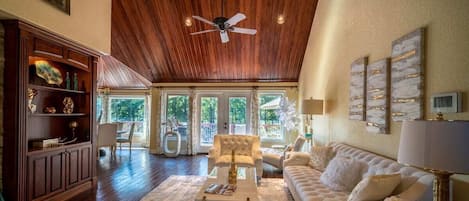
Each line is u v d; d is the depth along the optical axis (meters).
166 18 6.07
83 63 4.57
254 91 8.27
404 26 2.66
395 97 2.77
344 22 4.31
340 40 4.48
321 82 5.54
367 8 3.49
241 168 4.21
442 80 2.13
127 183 5.02
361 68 3.56
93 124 4.87
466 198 1.92
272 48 6.91
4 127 3.32
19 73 3.30
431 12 2.27
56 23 3.62
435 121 1.50
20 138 3.35
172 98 8.76
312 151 4.37
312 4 5.80
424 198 2.01
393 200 1.89
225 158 5.11
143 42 6.73
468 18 1.89
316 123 6.04
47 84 4.25
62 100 4.66
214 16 5.96
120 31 6.26
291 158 4.53
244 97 8.51
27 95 3.44
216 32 6.41
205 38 6.67
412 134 1.60
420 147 1.54
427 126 1.52
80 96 4.84
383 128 2.99
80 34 4.09
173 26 6.30
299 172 3.94
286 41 6.68
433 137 1.48
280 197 4.30
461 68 1.94
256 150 5.45
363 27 3.60
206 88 8.49
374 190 2.12
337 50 4.63
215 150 5.34
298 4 5.73
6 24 3.23
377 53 3.21
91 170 4.82
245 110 8.50
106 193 4.43
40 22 3.38
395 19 2.82
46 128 4.36
